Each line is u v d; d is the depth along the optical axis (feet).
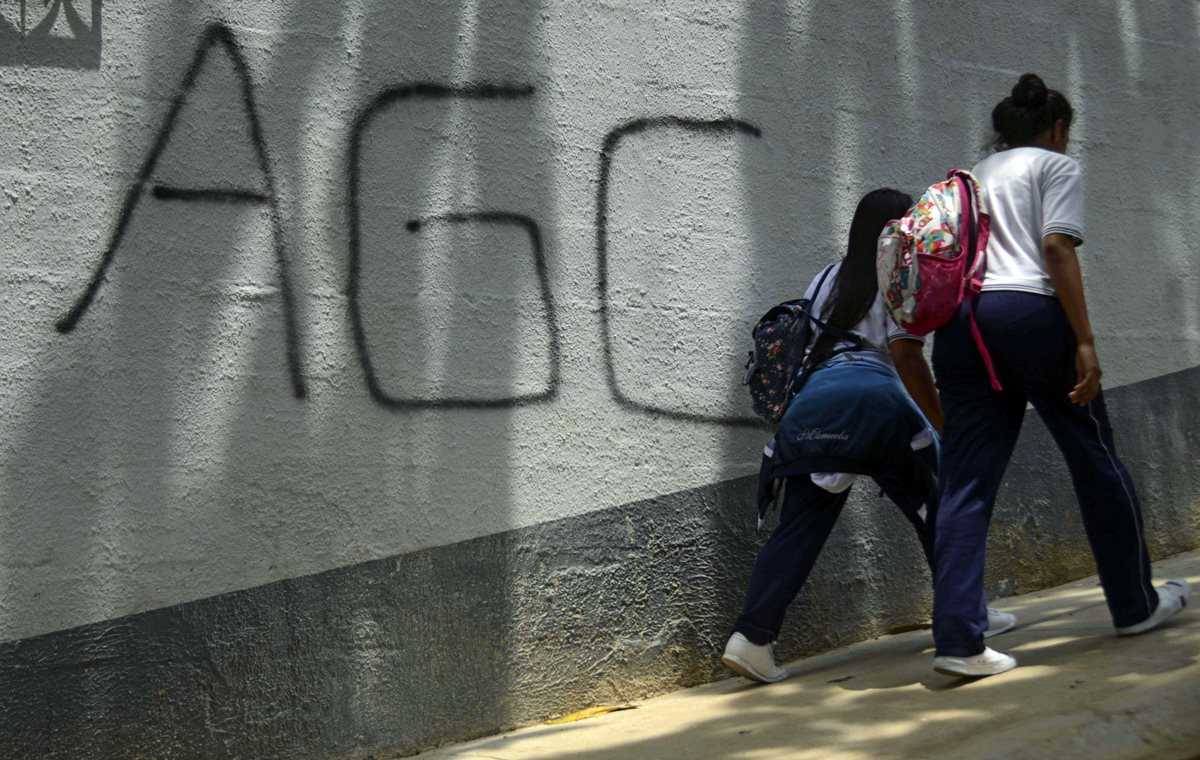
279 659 10.85
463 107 12.07
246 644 10.73
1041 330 10.94
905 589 14.38
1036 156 11.39
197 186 10.80
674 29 13.35
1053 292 11.05
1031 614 13.79
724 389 13.43
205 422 10.71
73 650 10.07
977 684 10.77
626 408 12.79
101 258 10.39
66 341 10.23
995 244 11.27
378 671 11.27
